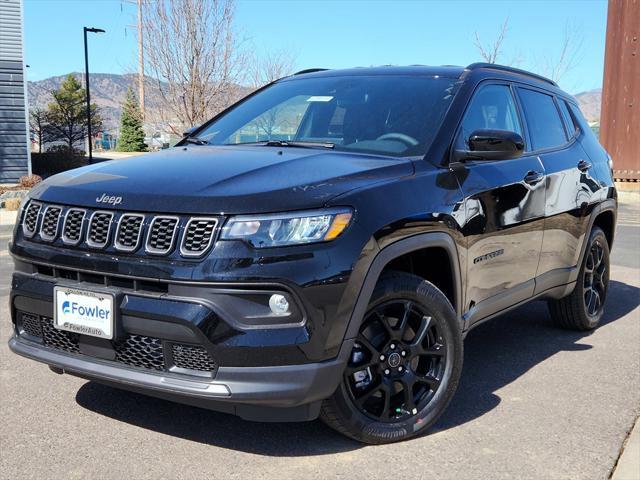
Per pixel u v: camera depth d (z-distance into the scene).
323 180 3.12
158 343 3.00
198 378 2.93
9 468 3.07
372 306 3.18
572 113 5.50
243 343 2.84
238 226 2.87
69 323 3.14
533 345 5.16
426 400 3.46
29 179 17.53
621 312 6.24
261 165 3.31
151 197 3.04
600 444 3.45
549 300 5.44
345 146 3.87
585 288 5.41
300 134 4.17
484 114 4.20
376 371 3.30
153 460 3.17
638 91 16.34
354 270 2.99
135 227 3.00
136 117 19.39
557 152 4.92
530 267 4.46
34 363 4.47
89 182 3.32
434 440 3.45
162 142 21.97
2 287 6.88
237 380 2.87
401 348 3.35
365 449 3.32
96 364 3.12
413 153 3.69
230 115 4.67
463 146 3.86
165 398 3.07
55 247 3.21
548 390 4.20
